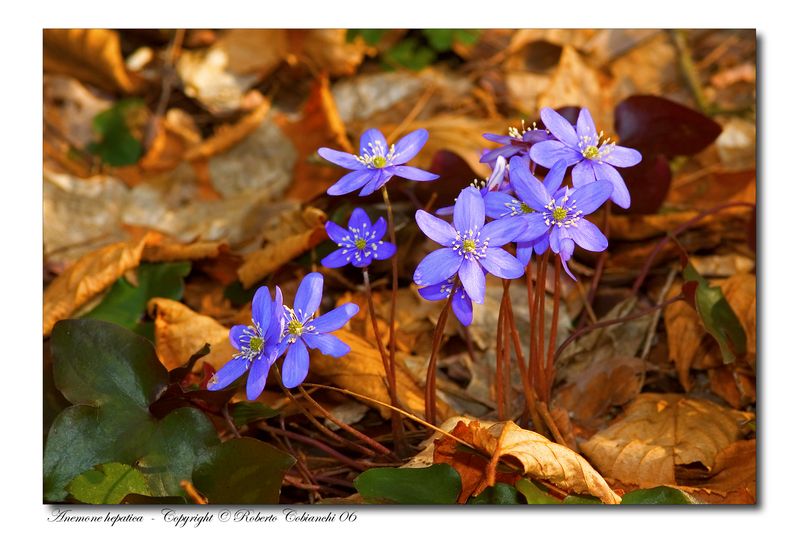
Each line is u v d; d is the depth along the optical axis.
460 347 0.57
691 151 0.58
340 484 0.52
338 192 0.49
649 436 0.52
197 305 0.60
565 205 0.48
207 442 0.50
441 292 0.49
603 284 0.59
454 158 0.57
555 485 0.49
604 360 0.55
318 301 0.48
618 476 0.51
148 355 0.51
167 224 0.64
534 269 0.58
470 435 0.48
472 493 0.49
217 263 0.60
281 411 0.53
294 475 0.52
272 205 0.64
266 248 0.59
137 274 0.58
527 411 0.51
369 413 0.54
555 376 0.55
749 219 0.59
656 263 0.59
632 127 0.58
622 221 0.59
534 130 0.49
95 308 0.57
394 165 0.49
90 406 0.50
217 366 0.54
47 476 0.50
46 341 0.56
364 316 0.57
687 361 0.55
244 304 0.59
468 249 0.47
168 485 0.50
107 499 0.49
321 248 0.58
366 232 0.50
